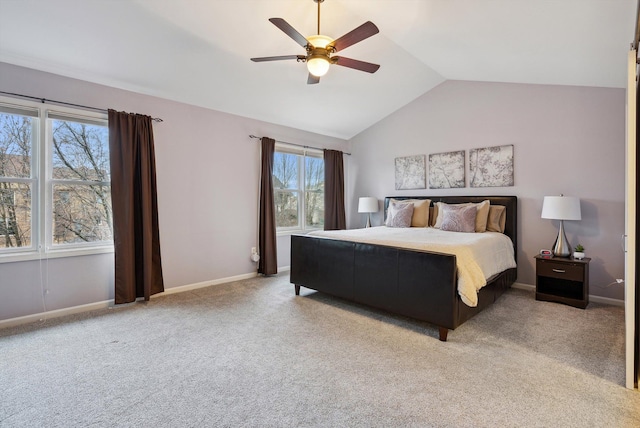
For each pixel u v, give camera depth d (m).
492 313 3.03
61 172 3.05
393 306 2.72
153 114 3.53
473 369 2.01
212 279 4.07
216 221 4.10
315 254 3.38
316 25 2.96
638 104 2.02
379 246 2.83
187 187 3.81
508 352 2.24
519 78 3.71
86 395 1.74
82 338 2.47
